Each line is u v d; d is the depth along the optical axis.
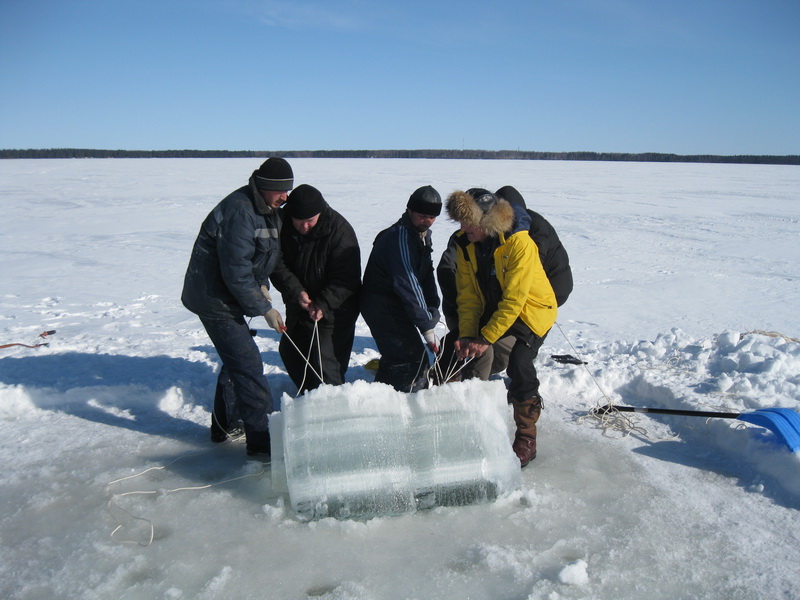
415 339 4.20
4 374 4.89
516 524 3.09
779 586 2.63
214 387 4.73
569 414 4.41
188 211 19.97
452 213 3.45
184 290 3.62
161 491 3.38
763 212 20.98
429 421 3.23
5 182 32.78
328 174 41.81
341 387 3.21
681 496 3.34
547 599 2.54
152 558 2.85
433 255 11.95
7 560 2.83
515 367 3.61
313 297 4.13
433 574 2.73
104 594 2.61
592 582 2.66
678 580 2.68
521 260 3.44
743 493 3.37
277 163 3.42
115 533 3.02
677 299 8.73
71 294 8.82
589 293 9.08
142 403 4.56
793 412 3.65
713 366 4.83
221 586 2.65
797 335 6.89
